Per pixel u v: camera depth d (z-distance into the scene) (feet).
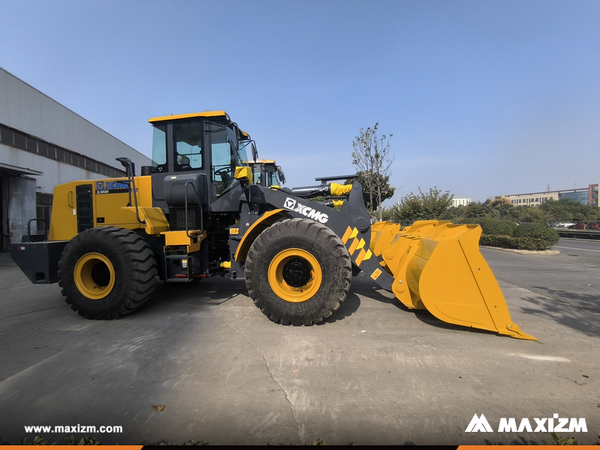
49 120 48.16
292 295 11.41
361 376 7.83
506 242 40.93
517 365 8.36
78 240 12.62
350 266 11.21
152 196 14.71
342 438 5.72
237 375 7.94
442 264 10.25
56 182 49.73
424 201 53.78
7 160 40.24
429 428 5.98
